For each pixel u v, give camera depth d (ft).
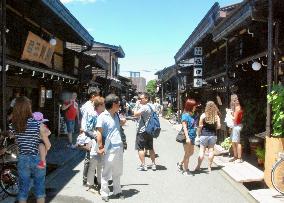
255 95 42.98
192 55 86.12
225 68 48.42
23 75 42.47
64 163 37.24
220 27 42.29
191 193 26.84
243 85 44.68
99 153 24.45
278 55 30.42
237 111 36.68
